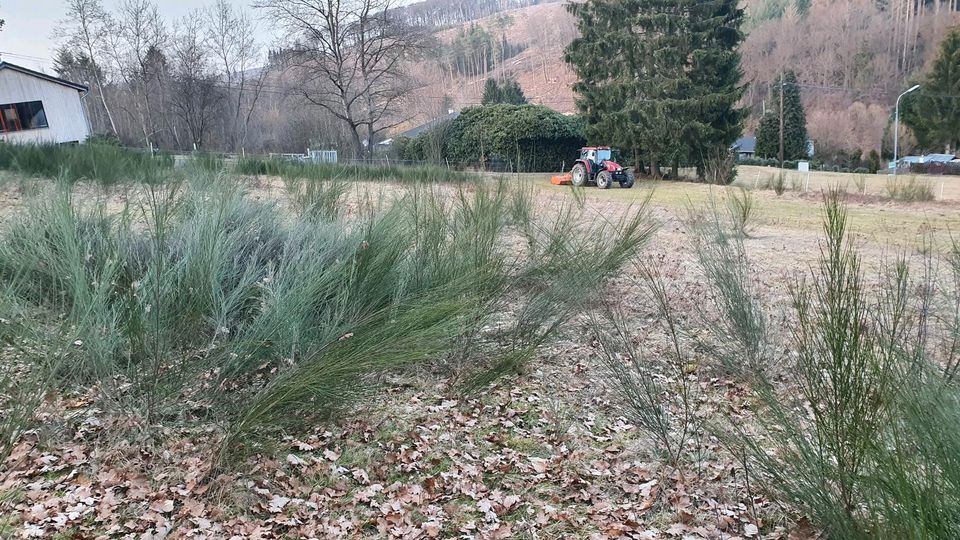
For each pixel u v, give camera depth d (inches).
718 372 188.4
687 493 131.0
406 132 1515.7
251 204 226.1
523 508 126.0
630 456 146.7
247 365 151.2
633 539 116.7
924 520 87.4
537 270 200.7
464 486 130.8
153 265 152.4
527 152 1082.1
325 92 1254.9
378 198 230.1
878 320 134.9
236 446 128.1
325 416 143.0
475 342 187.0
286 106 1555.1
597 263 211.6
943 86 1631.4
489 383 176.1
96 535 104.5
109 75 1637.6
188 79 1494.8
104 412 137.9
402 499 124.7
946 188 867.4
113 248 172.1
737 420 159.2
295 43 1222.9
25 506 109.7
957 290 211.6
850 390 120.0
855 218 513.3
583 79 1111.6
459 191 226.4
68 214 172.9
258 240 195.6
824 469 115.3
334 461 134.9
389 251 174.1
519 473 138.3
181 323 148.2
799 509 119.1
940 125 1630.2
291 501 120.5
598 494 131.7
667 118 1008.2
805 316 160.9
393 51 1255.5
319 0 1195.9
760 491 130.8
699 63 1025.5
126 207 189.2
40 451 124.3
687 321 223.0
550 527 120.3
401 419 155.0
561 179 841.5
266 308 154.3
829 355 132.4
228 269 174.6
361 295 162.1
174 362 144.2
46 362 131.6
